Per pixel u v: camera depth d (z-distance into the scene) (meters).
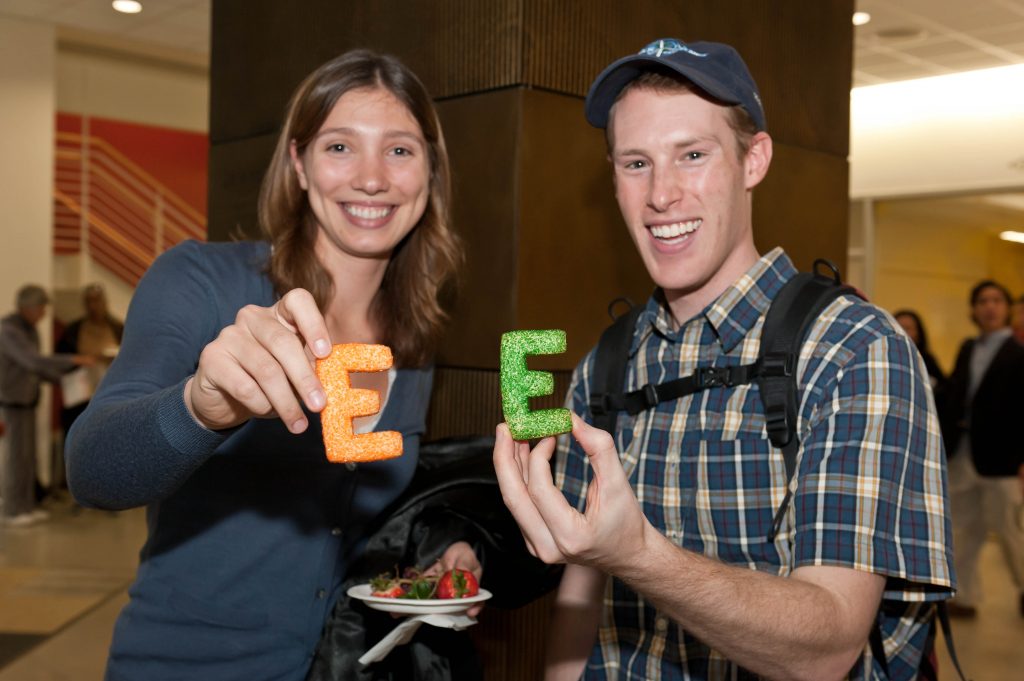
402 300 1.71
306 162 1.59
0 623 4.49
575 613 1.51
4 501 6.98
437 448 1.81
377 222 1.57
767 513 1.26
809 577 1.13
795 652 1.05
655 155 1.31
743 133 1.33
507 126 2.15
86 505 1.21
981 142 7.73
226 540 1.47
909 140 8.12
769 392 1.25
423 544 1.69
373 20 2.47
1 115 7.83
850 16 2.95
